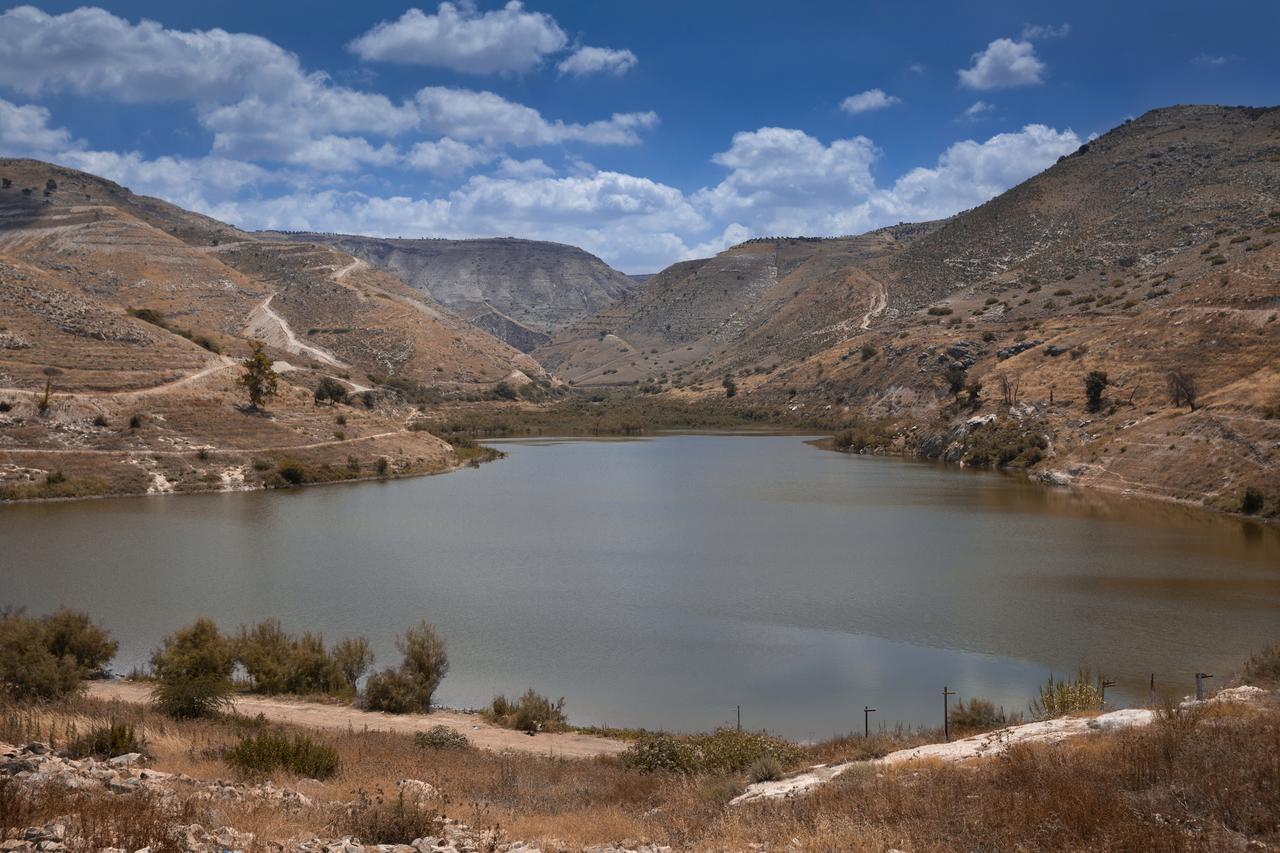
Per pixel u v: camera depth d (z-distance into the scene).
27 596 59.53
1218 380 114.56
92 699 33.59
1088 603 56.03
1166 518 87.56
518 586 63.31
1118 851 12.80
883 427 175.12
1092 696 31.34
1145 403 120.62
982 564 68.06
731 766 26.94
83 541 78.75
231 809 15.57
